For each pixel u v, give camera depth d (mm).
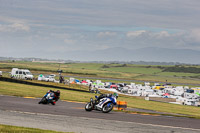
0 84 69625
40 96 52312
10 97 44781
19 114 23906
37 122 21016
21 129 17188
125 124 23828
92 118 25984
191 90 158875
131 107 54625
